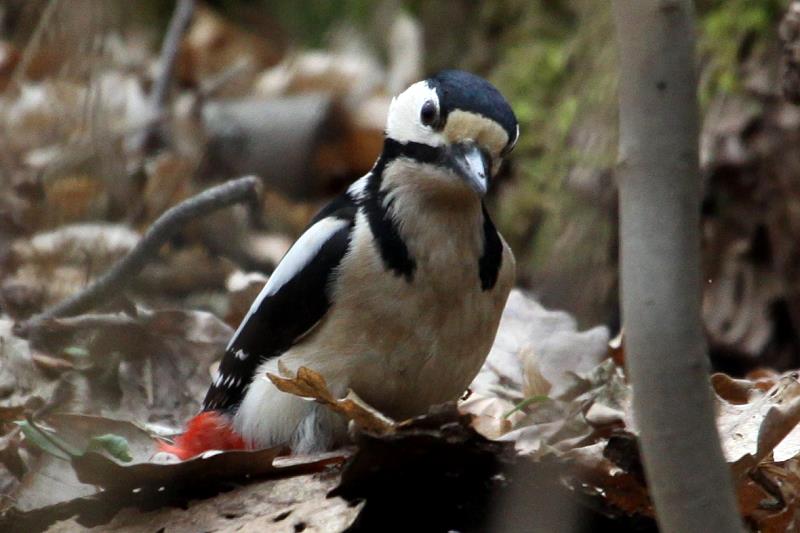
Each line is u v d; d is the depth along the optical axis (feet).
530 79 52.31
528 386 28.96
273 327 25.82
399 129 25.73
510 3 55.98
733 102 44.62
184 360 31.96
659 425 16.35
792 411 21.66
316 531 21.38
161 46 59.16
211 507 22.56
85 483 22.94
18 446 26.25
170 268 42.96
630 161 16.05
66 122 46.03
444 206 24.99
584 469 21.45
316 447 25.09
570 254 46.21
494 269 25.66
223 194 32.19
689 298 16.11
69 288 39.68
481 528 21.89
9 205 43.55
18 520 23.00
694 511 16.37
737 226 44.11
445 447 21.25
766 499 22.11
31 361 30.86
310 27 64.08
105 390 30.68
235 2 66.13
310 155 53.47
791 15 32.40
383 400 25.63
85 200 43.91
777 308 43.80
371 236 25.11
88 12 43.78
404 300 24.85
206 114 52.90
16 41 50.47
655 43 15.72
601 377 28.30
